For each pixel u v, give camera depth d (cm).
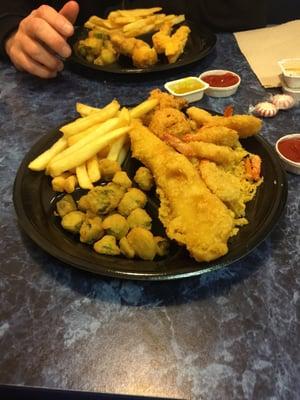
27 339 26
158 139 37
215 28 62
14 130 44
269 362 24
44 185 35
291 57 53
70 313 27
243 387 23
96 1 70
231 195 31
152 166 35
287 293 28
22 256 31
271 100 46
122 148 38
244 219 31
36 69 51
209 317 26
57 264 30
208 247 27
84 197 32
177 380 23
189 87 47
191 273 27
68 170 35
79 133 38
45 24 48
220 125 37
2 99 50
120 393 23
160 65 52
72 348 25
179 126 38
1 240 32
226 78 49
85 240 30
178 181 33
